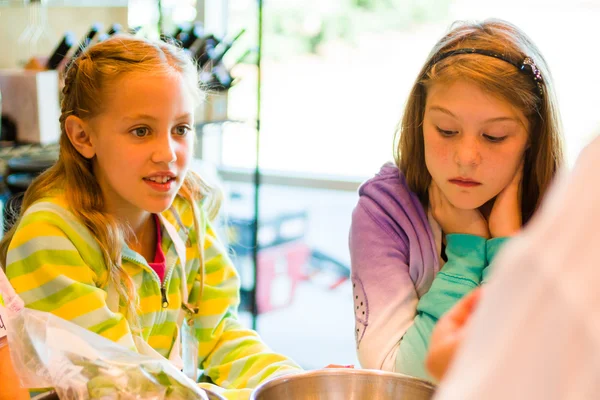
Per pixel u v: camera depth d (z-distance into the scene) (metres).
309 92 3.43
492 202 1.16
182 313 1.20
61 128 1.11
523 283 0.37
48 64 2.21
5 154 2.13
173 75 1.06
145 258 1.17
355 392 0.86
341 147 3.46
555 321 0.36
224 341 1.22
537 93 1.01
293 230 3.07
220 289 1.25
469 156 0.99
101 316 1.01
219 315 1.23
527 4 2.77
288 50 3.38
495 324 0.38
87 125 1.07
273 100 3.45
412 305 1.12
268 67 3.41
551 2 2.71
